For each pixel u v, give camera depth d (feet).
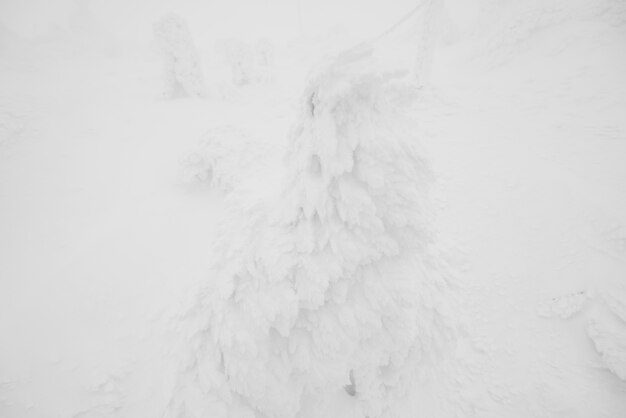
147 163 37.04
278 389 12.82
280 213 12.79
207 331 13.67
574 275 24.09
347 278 12.25
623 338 19.88
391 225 11.72
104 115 47.85
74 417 17.06
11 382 17.57
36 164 34.60
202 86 56.44
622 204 27.17
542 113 42.86
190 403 12.78
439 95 51.19
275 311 11.68
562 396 19.16
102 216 29.17
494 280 25.55
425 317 15.52
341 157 9.91
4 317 20.25
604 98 41.86
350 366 13.43
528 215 28.99
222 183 30.07
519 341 22.17
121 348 20.06
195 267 24.79
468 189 32.68
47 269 23.68
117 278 23.75
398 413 17.06
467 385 20.12
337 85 8.87
